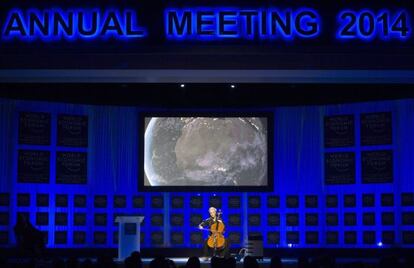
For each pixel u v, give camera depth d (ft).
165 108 72.59
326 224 71.77
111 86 69.21
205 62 56.95
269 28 57.11
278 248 72.28
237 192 72.64
